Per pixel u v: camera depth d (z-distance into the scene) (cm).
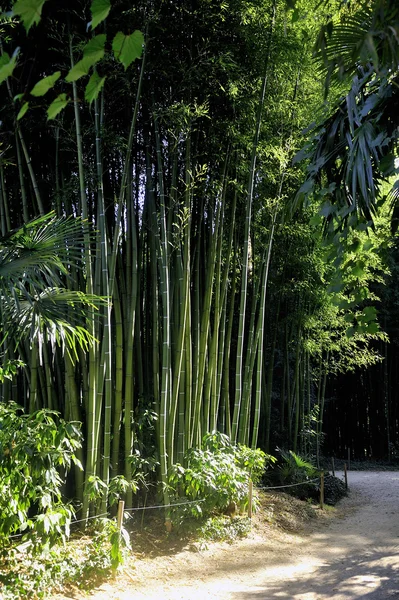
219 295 608
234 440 616
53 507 371
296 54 600
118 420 513
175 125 528
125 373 541
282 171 635
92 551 401
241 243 701
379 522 660
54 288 369
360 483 1022
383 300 1279
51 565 366
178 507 504
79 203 561
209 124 582
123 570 411
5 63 101
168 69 534
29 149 548
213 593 393
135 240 536
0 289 320
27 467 358
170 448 537
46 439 366
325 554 511
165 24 519
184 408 564
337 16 321
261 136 639
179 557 463
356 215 336
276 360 978
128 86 504
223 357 678
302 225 716
